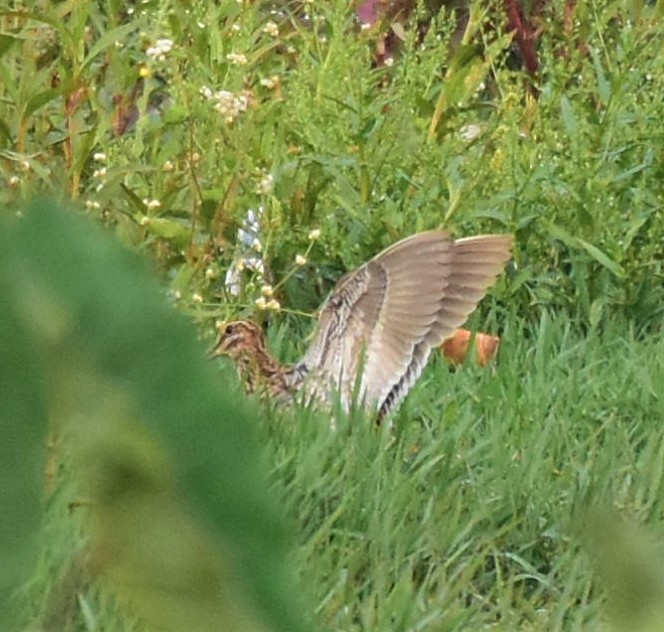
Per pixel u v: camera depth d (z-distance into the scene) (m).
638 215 10.19
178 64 10.45
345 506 6.25
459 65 11.00
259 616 0.86
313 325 9.73
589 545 1.01
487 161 10.29
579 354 9.10
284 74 11.62
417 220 9.74
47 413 0.86
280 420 6.99
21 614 1.04
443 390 8.19
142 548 0.87
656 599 0.98
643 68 10.69
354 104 10.21
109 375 0.87
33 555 0.86
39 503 0.86
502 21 12.59
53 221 0.87
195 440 0.87
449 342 9.05
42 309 0.86
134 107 10.94
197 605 0.87
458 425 7.40
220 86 9.95
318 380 7.48
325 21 12.57
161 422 0.87
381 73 11.55
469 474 6.92
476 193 10.24
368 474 6.57
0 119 8.96
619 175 10.23
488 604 5.89
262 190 9.16
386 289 7.51
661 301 10.09
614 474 6.95
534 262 10.10
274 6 12.99
